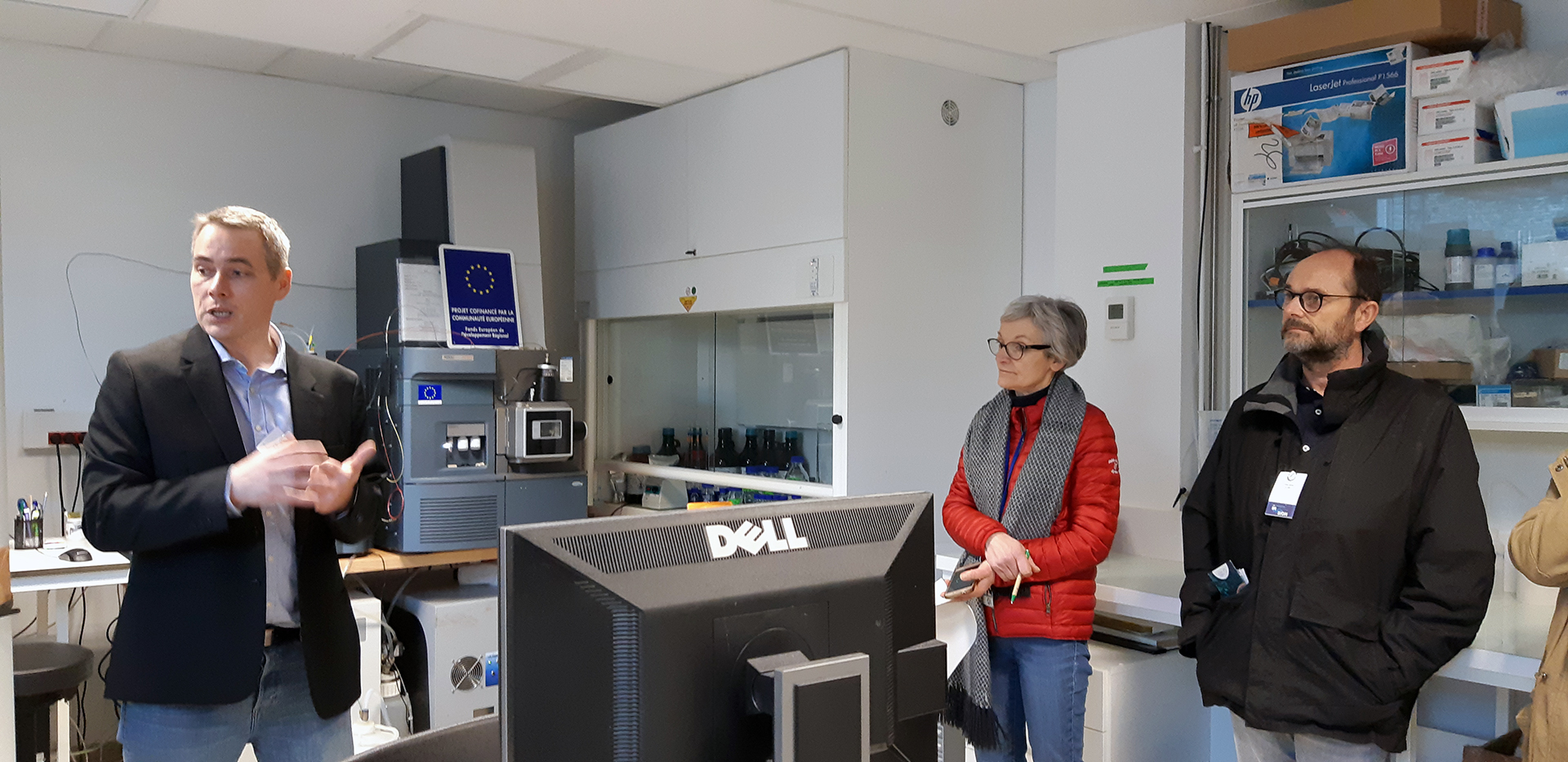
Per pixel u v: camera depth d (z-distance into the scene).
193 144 3.92
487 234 3.88
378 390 3.54
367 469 2.06
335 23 3.14
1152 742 2.70
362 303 3.87
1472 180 2.48
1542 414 2.38
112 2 2.96
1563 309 2.46
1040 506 2.22
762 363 3.76
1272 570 1.92
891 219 3.46
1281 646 1.89
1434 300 2.62
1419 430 1.84
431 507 3.45
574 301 4.81
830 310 3.45
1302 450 1.95
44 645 2.97
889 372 3.47
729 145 3.82
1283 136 2.77
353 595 3.44
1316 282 1.94
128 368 1.80
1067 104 3.32
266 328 1.94
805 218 3.49
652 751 0.86
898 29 3.14
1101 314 3.21
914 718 1.06
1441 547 1.78
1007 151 3.77
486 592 3.67
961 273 3.65
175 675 1.75
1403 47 2.54
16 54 3.57
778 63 3.53
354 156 4.28
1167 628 2.81
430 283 3.62
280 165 4.11
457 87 4.25
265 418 1.93
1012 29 3.12
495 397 3.63
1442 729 2.72
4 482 1.85
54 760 3.49
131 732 1.80
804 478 3.58
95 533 1.74
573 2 2.93
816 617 0.97
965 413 3.68
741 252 3.77
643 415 4.41
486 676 3.54
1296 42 2.69
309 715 1.90
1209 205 3.04
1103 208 3.21
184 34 3.51
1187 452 3.03
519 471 3.67
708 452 4.05
